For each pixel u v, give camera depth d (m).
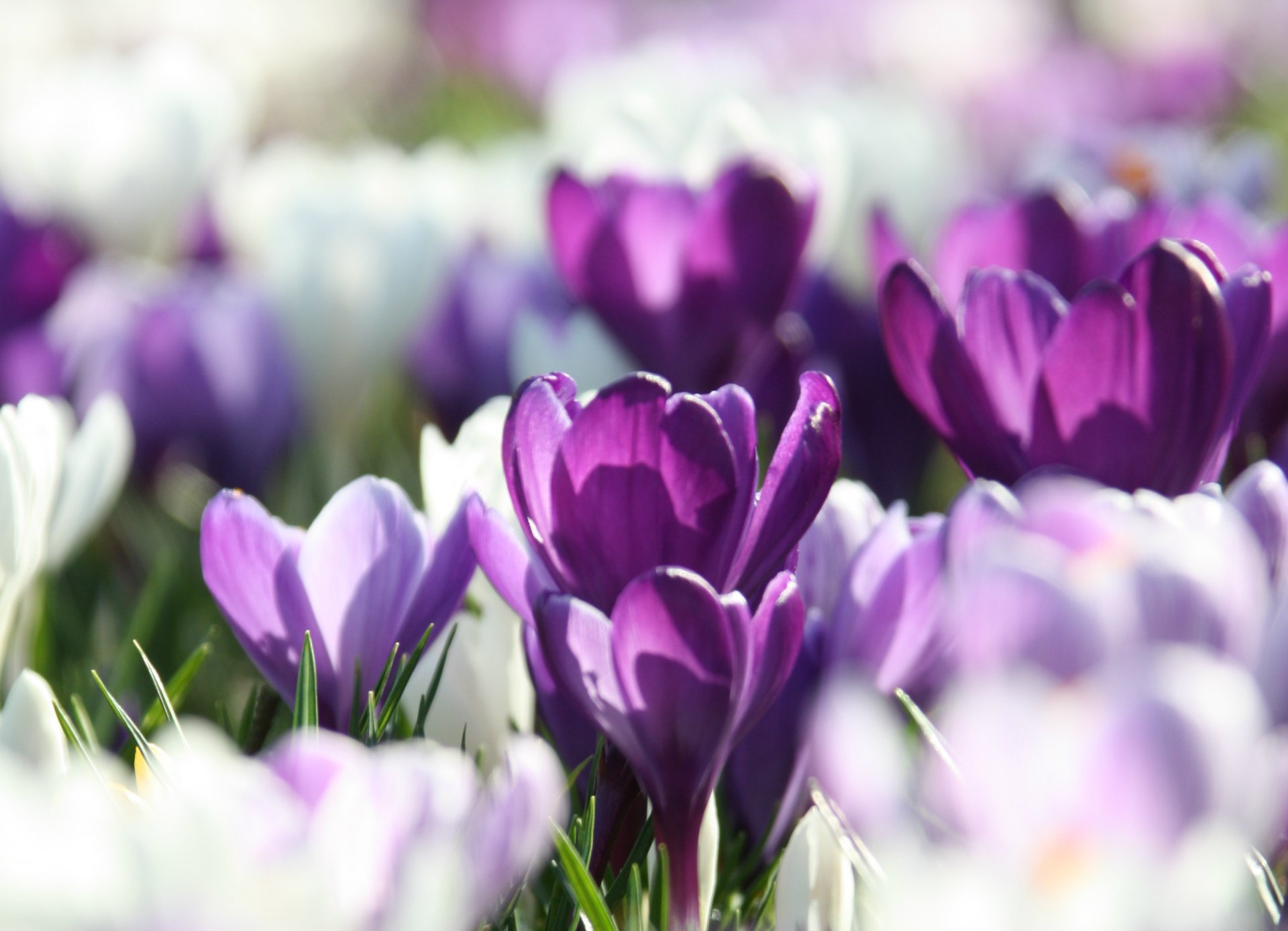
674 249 1.01
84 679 0.97
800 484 0.82
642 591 0.79
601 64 3.07
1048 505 0.79
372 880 0.75
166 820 0.73
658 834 0.81
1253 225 1.18
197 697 1.02
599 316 1.02
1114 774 0.74
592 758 0.84
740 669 0.80
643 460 0.80
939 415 0.87
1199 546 0.78
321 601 0.84
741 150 1.15
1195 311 0.84
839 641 0.84
